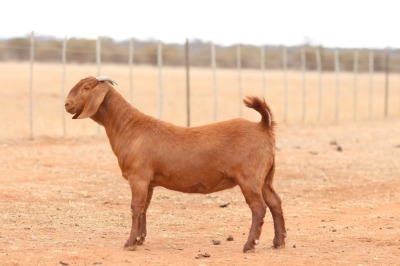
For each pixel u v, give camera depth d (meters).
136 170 11.03
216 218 14.27
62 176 18.09
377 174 19.58
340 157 22.31
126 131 11.20
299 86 58.81
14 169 18.66
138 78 58.69
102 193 16.44
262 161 10.85
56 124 28.06
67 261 10.23
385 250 11.44
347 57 86.31
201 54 94.06
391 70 82.12
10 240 11.63
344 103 46.44
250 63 90.94
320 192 17.45
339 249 11.46
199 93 49.91
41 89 45.31
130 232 12.15
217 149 10.86
